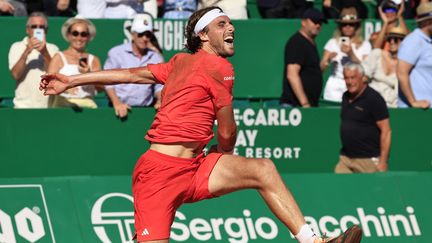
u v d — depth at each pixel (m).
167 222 19.06
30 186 25.36
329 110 29.89
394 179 27.17
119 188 25.77
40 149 27.98
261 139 29.77
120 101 29.03
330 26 33.97
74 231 25.06
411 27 34.72
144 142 28.53
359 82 29.11
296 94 31.25
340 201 26.62
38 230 24.95
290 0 35.53
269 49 33.72
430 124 30.45
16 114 27.84
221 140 19.42
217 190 19.03
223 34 19.16
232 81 19.00
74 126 28.14
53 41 31.70
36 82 29.69
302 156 29.95
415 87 31.66
